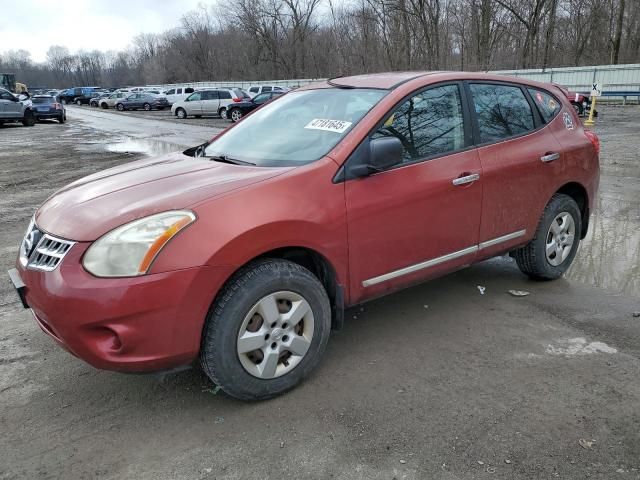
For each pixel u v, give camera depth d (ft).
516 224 13.52
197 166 11.39
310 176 10.06
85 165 41.65
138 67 375.25
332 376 10.68
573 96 74.95
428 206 11.48
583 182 15.17
